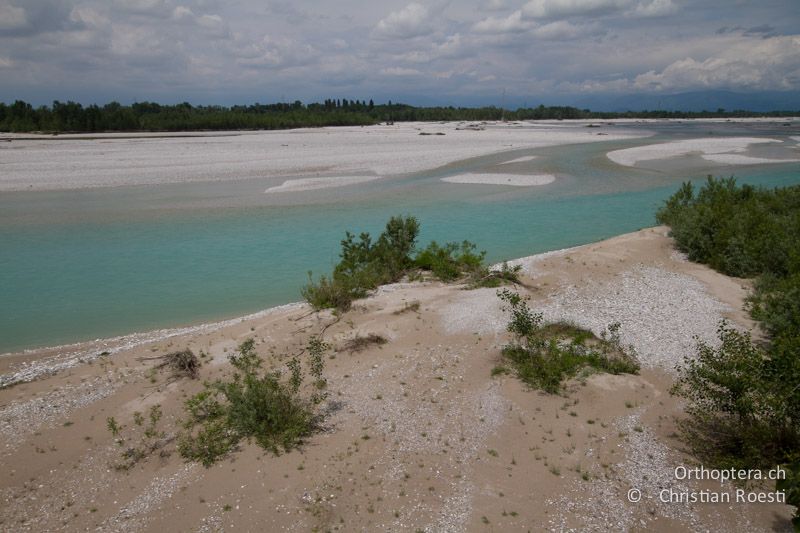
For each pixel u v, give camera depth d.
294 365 10.87
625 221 28.77
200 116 131.25
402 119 191.50
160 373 11.84
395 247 19.23
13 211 31.88
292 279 19.97
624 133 107.50
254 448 9.04
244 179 43.47
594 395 10.05
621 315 13.81
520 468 8.33
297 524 7.41
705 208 20.38
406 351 12.12
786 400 7.95
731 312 14.02
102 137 93.62
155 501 8.04
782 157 56.28
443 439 9.11
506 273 16.55
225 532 7.36
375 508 7.62
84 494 8.29
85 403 10.76
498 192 37.88
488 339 12.42
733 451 8.44
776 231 17.94
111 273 20.88
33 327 15.77
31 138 88.06
